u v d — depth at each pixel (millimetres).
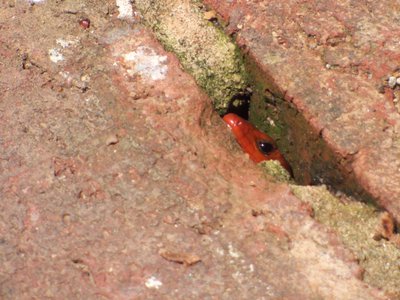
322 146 277
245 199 265
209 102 280
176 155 270
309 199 266
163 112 276
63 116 276
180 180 267
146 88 278
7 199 266
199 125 275
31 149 272
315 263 257
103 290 256
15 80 281
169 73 281
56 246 260
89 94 278
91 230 262
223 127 279
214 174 268
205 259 258
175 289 255
